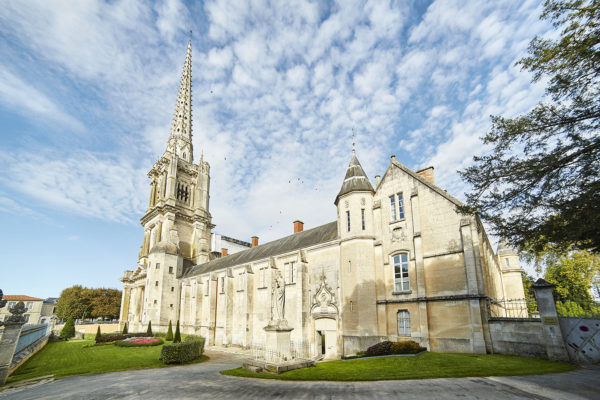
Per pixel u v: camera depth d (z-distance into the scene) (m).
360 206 27.62
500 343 18.94
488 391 10.84
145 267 62.66
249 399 11.42
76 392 13.52
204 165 73.31
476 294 20.11
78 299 90.88
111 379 16.86
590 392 10.46
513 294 45.22
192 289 51.41
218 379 15.98
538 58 11.31
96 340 39.41
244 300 36.72
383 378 13.75
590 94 10.62
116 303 97.19
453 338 20.62
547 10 10.88
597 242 10.81
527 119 11.68
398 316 23.91
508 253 47.09
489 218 12.45
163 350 24.05
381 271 25.59
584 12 10.28
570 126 11.06
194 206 68.94
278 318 18.78
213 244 73.31
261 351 33.00
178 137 75.81
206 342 43.56
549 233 11.10
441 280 22.06
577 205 10.05
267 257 36.72
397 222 25.62
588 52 10.07
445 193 23.23
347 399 10.77
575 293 37.03
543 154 11.44
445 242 22.44
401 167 26.55
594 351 15.94
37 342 33.22
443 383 12.37
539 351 17.33
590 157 10.48
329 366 17.81
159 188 66.62
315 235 34.22
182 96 80.38
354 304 25.22
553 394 10.28
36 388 15.06
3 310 92.62
